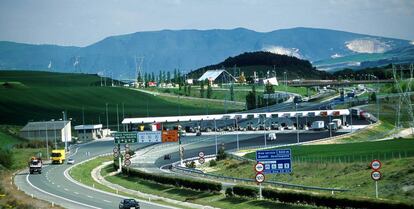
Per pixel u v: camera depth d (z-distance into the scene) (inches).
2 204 4877.0
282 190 4252.0
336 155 7475.4
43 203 5000.0
